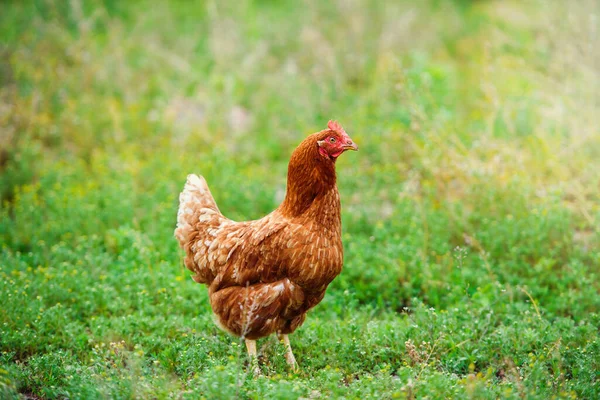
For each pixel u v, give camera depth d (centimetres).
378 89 1923
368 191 1530
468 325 1053
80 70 2023
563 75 1650
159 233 1377
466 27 2528
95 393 829
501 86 1792
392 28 2278
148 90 2064
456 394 833
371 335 1021
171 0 2644
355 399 834
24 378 924
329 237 939
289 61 2161
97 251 1334
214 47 2183
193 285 1193
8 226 1412
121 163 1659
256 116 1947
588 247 1289
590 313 1093
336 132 925
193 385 858
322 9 2392
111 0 2523
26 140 1686
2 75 1952
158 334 1063
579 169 1447
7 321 1055
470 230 1332
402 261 1253
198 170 1598
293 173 942
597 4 1805
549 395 845
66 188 1527
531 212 1316
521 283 1200
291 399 795
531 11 2253
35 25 2166
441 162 1460
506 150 1434
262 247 940
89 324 1111
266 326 960
